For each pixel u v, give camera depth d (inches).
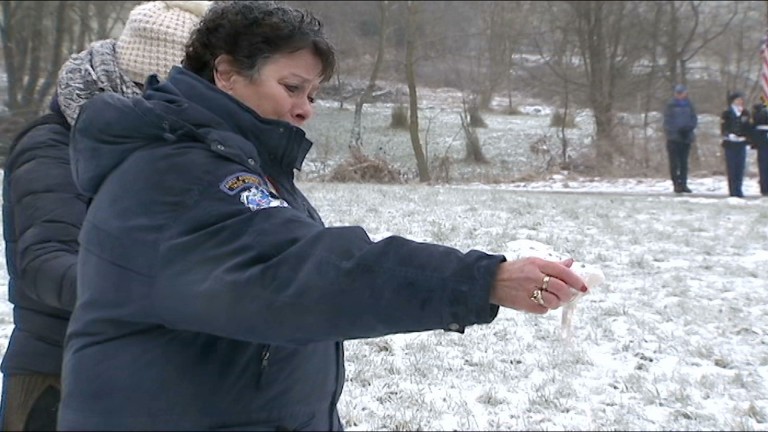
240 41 86.7
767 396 212.1
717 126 1246.9
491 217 514.6
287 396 84.4
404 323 76.1
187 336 80.9
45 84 1128.8
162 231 79.2
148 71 117.6
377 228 470.6
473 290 75.0
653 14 1259.8
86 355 81.1
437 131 1240.2
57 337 108.0
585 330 269.9
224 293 76.4
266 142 87.2
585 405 205.5
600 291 323.0
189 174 80.4
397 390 216.1
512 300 76.9
